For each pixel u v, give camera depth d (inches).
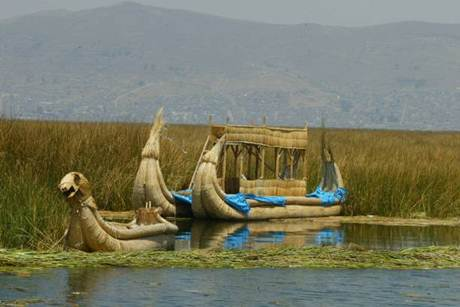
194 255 1729.8
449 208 2736.2
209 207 2481.5
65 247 1718.8
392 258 1771.7
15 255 1648.6
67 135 2554.1
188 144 3132.4
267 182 2635.3
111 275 1549.0
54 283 1477.6
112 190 2487.7
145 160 2460.6
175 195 2516.0
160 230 1877.5
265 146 2647.6
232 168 2871.6
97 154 2546.8
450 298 1465.3
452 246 1958.7
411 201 2743.6
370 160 3110.2
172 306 1373.0
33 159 2380.7
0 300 1373.0
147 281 1514.5
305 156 2773.1
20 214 1784.0
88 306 1358.3
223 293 1455.5
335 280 1566.2
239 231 2297.0
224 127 2576.3
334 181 2778.1
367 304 1416.1
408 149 4256.9
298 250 1817.2
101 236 1711.4
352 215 2741.1
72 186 1664.6
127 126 2775.6
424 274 1641.2
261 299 1428.4
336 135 6309.1
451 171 2974.9
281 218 2603.3
